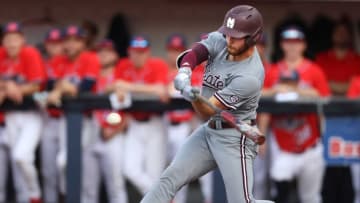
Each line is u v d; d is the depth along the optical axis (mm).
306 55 37812
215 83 20750
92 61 31766
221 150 20938
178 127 31859
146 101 30516
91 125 31484
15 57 31594
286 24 38219
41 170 33844
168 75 32000
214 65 20859
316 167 30797
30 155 31688
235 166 20875
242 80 20328
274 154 30969
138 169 31453
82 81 31562
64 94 30516
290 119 30609
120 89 30328
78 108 30578
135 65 31859
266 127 30922
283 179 30781
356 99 30094
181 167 21203
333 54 37094
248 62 20594
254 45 20469
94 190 32000
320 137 30719
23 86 31422
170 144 31938
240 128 19859
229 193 20984
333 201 33125
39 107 31547
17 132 31859
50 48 33688
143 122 31344
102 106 30578
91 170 31766
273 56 37938
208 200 31453
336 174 33000
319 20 38500
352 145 30484
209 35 21188
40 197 32469
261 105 30203
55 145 32312
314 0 38531
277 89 30297
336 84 36875
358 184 31453
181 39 32438
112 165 31516
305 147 30656
